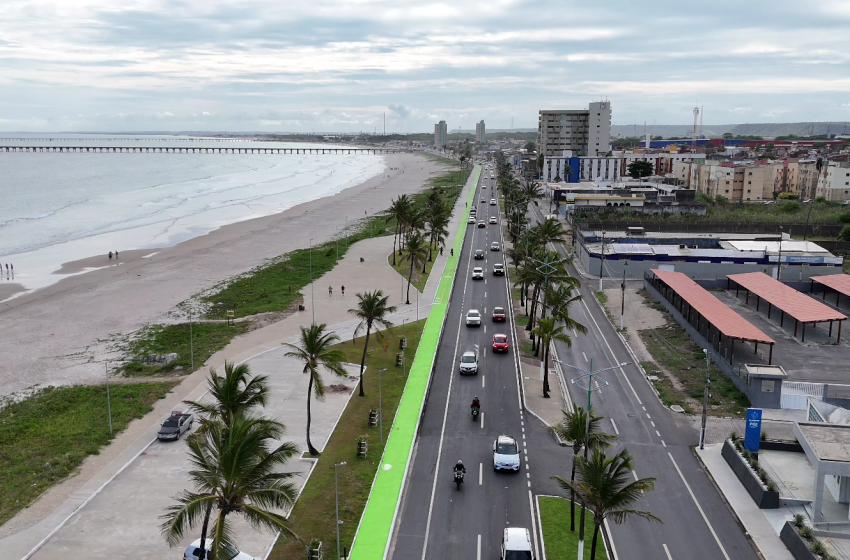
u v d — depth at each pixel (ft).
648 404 214.48
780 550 136.67
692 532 144.36
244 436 108.88
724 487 161.99
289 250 474.90
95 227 580.71
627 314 317.01
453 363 251.80
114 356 260.83
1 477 169.27
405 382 230.27
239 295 348.38
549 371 245.04
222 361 250.57
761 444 178.19
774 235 455.22
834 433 154.71
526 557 126.93
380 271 401.70
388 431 191.83
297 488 159.22
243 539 141.08
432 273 400.67
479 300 342.64
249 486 107.24
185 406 211.20
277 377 233.14
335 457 175.73
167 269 413.80
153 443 187.73
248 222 608.60
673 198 611.88
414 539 140.56
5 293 356.38
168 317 311.68
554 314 228.02
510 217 578.25
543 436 191.11
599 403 214.69
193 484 164.25
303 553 134.82
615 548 138.10
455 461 175.94
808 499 152.46
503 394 222.28
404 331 286.46
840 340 270.26
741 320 251.80
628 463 121.80
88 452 181.57
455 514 150.30
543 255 289.33
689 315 296.92
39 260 440.04
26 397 223.10
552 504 154.40
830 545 133.28
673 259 378.73
